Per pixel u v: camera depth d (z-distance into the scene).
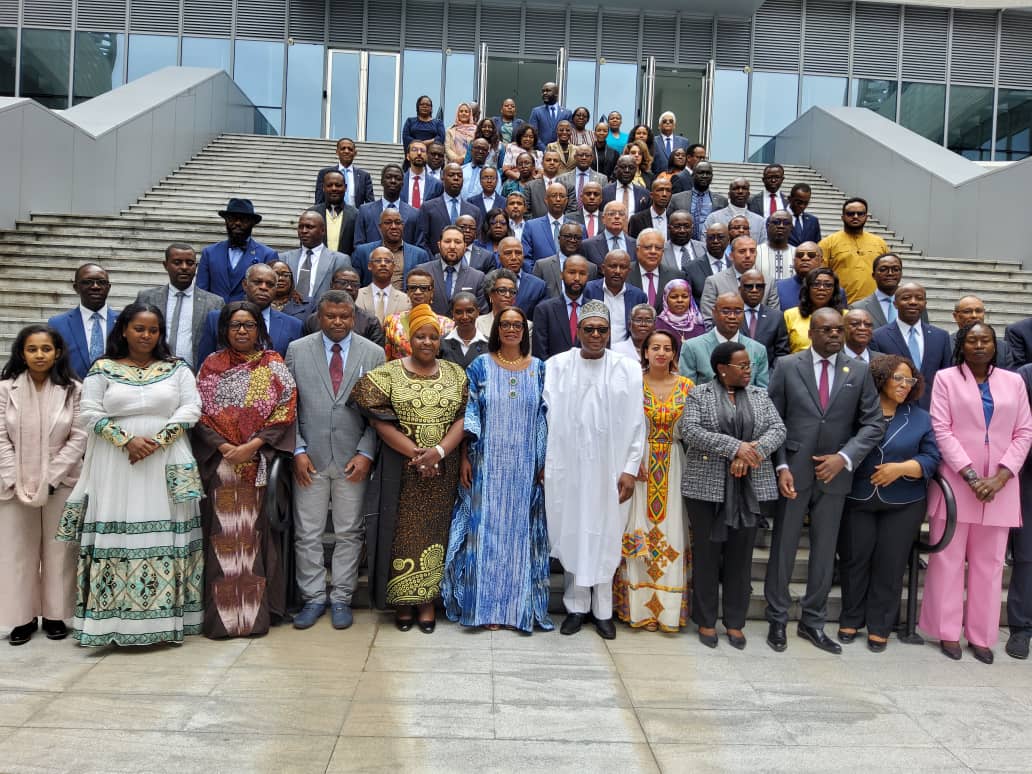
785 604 5.14
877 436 5.02
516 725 3.86
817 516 5.14
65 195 10.95
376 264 6.63
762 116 19.33
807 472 5.09
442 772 3.41
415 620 5.28
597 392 5.17
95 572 4.62
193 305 6.06
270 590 5.09
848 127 15.18
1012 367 6.51
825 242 7.79
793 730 3.92
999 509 5.03
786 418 5.20
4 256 9.41
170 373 4.89
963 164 12.83
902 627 5.43
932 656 5.08
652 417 5.23
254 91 18.62
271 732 3.71
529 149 11.28
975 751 3.77
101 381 4.78
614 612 5.48
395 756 3.53
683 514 5.27
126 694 4.08
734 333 5.71
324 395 5.27
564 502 5.17
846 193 15.14
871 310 6.63
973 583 5.13
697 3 18.55
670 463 5.25
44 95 18.44
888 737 3.88
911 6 19.34
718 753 3.66
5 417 4.78
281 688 4.19
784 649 5.06
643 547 5.26
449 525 5.25
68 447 4.85
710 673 4.62
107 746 3.55
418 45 18.83
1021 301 10.22
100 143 11.62
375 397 5.07
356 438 5.29
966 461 5.01
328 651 4.74
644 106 18.36
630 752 3.64
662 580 5.24
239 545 4.95
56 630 4.91
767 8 19.31
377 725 3.81
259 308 5.71
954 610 5.12
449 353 5.91
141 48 18.55
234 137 15.77
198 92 14.91
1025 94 19.56
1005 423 5.08
